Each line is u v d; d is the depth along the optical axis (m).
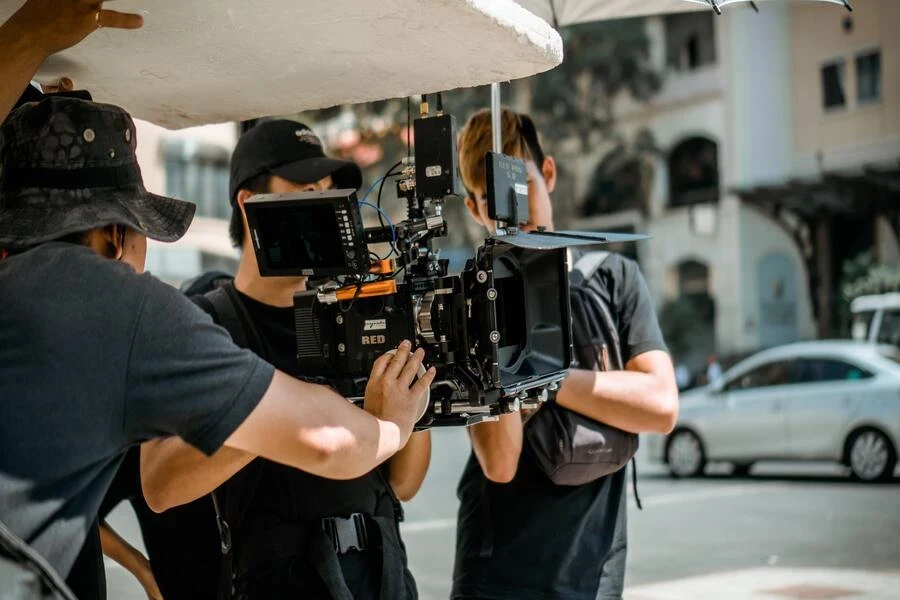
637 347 2.87
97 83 2.41
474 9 1.86
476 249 2.08
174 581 2.71
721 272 27.00
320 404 1.81
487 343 2.02
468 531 2.81
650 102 28.03
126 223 1.81
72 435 1.66
